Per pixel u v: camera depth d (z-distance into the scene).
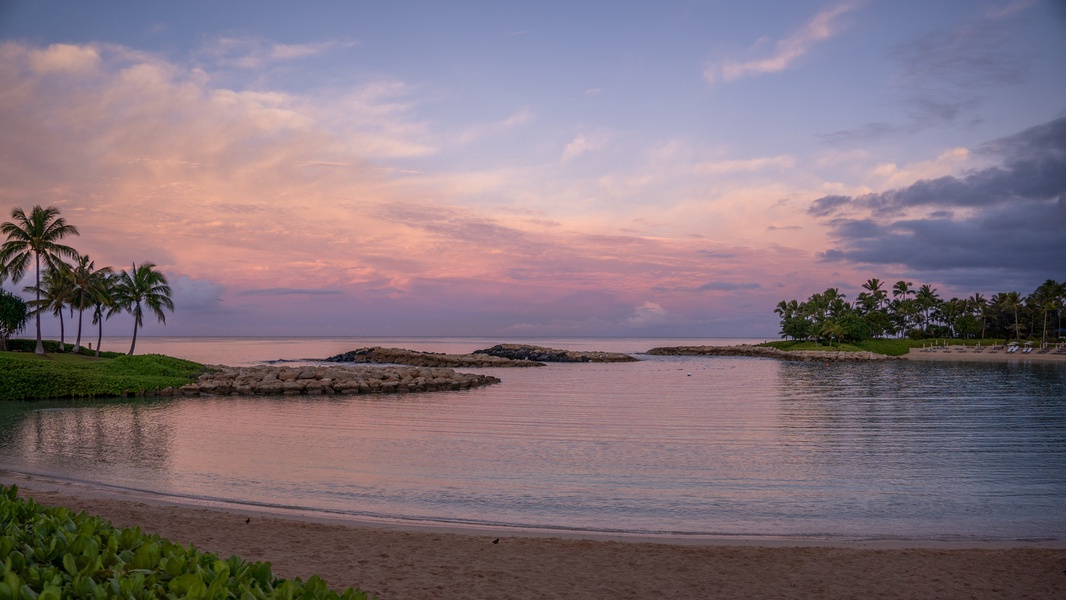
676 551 10.56
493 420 31.69
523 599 8.17
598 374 77.25
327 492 15.59
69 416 32.31
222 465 19.02
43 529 5.64
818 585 9.01
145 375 49.38
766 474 18.42
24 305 64.38
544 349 122.38
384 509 14.04
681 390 52.66
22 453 20.98
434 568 9.30
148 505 12.79
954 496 15.79
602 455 21.42
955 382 63.06
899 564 9.96
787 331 161.25
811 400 43.75
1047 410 37.47
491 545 10.68
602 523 13.14
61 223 60.81
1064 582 9.20
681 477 17.89
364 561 9.49
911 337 172.75
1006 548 11.04
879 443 24.66
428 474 18.00
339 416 33.25
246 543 10.16
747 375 75.88
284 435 25.91
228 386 47.34
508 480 17.31
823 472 18.77
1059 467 19.72
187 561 5.11
